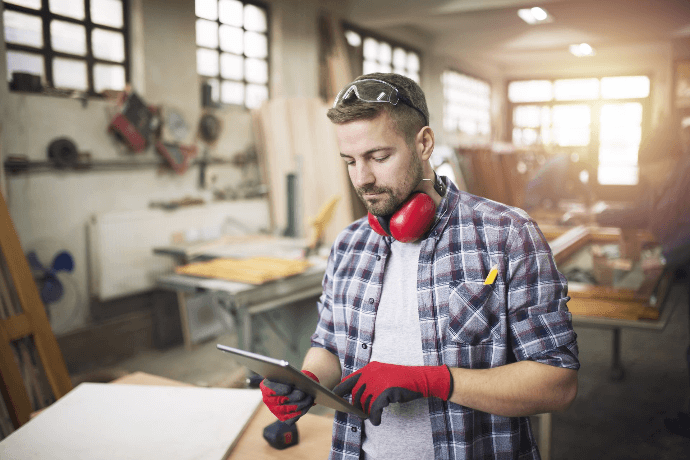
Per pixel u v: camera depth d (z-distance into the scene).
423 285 0.91
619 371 3.35
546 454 1.79
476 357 0.87
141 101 4.03
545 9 6.96
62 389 2.26
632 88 11.18
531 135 12.48
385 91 0.83
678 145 3.03
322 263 3.30
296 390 0.81
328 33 6.24
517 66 12.31
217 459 1.02
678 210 2.69
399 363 0.92
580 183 5.86
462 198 0.95
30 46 3.57
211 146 4.79
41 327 2.23
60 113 3.59
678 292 5.18
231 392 1.31
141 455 1.02
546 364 0.81
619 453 2.51
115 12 4.09
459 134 10.73
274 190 5.20
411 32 8.36
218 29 5.02
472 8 5.96
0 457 1.01
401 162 0.85
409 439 0.90
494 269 0.87
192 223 4.48
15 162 3.31
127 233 3.96
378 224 0.94
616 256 3.04
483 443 0.89
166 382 1.47
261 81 5.56
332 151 5.02
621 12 7.20
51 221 3.58
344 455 0.96
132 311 4.12
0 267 2.22
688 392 3.16
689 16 7.34
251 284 2.77
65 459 1.00
